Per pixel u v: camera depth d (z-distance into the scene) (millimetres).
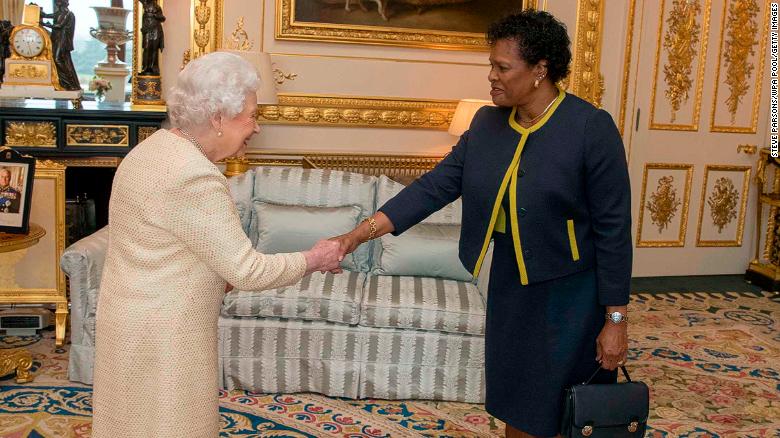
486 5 5875
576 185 2176
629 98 6105
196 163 1796
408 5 5727
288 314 3605
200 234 1793
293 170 4250
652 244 6316
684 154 6293
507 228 2281
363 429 3373
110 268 1886
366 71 5762
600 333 2275
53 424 3291
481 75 5980
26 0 5746
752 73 6332
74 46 5160
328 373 3658
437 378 3662
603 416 2213
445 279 3986
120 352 1827
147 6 5016
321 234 3932
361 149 5859
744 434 3465
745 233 6504
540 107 2211
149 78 5043
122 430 1856
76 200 5191
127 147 4809
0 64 4965
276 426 3365
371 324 3611
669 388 3984
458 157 2471
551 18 2148
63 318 4223
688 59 6172
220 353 3662
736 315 5340
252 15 5504
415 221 2486
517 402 2367
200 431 1875
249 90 1896
